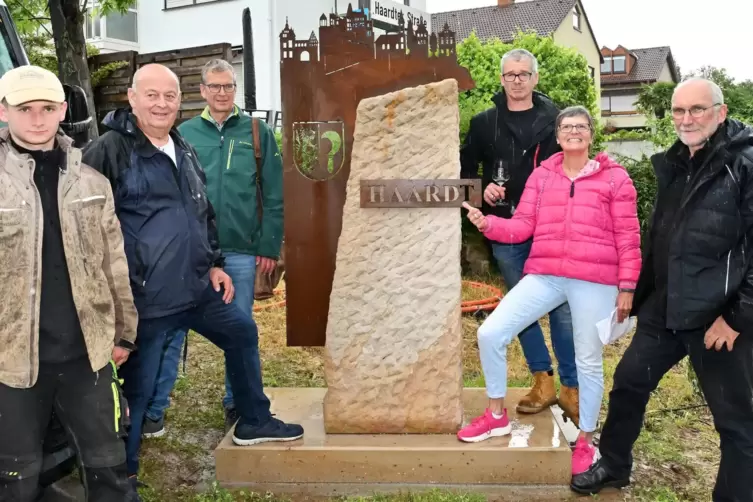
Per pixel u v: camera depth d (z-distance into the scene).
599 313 3.31
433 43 3.83
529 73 3.73
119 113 2.92
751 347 2.85
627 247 3.26
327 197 3.95
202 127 4.00
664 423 4.38
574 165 3.39
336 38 3.86
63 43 6.38
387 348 3.63
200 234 3.04
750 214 2.76
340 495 3.42
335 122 3.90
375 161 3.63
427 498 3.27
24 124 2.30
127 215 2.88
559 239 3.34
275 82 12.64
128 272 2.70
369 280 3.65
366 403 3.64
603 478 3.37
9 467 2.38
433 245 3.62
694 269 2.86
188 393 4.88
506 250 3.94
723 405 2.90
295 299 4.02
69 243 2.40
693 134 2.85
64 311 2.42
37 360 2.34
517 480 3.45
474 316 6.83
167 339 3.62
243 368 3.43
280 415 3.97
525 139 3.85
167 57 10.12
